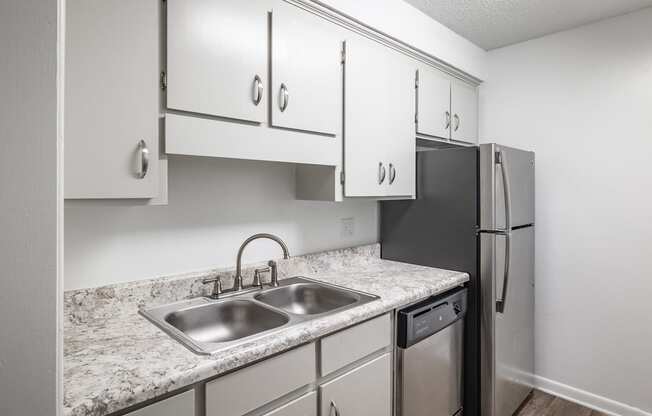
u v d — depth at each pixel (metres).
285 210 1.97
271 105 1.42
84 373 0.92
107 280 1.40
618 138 2.19
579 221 2.34
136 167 1.09
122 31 1.06
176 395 0.94
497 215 1.98
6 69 0.55
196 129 1.22
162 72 1.15
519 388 2.27
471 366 2.03
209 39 1.24
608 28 2.21
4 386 0.56
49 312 0.59
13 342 0.56
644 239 2.12
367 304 1.49
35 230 0.58
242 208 1.80
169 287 1.51
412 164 2.13
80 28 0.99
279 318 1.39
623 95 2.17
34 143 0.58
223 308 1.54
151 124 1.12
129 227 1.45
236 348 1.07
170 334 1.18
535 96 2.50
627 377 2.19
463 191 2.06
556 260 2.43
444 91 2.36
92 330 1.22
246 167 1.81
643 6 2.06
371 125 1.86
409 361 1.62
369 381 1.47
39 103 0.58
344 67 1.72
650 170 2.09
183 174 1.59
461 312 1.93
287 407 1.17
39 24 0.58
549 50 2.43
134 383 0.87
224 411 1.02
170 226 1.56
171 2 1.15
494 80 2.68
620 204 2.19
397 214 2.37
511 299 2.14
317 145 1.62
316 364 1.28
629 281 2.17
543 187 2.47
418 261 2.27
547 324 2.47
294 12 1.49
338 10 1.61
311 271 2.04
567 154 2.38
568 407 2.32
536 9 2.10
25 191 0.57
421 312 1.67
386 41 1.92
